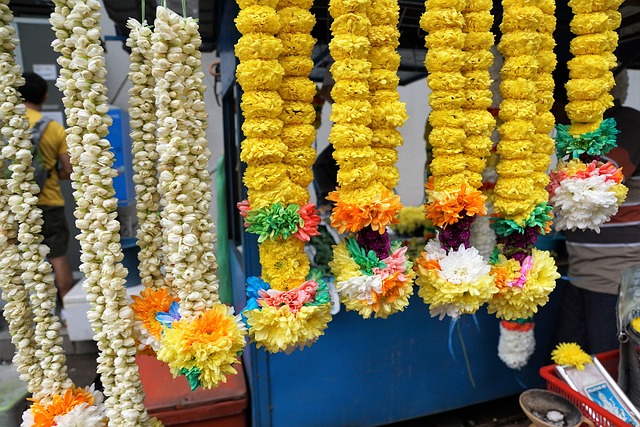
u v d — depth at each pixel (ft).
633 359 4.52
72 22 2.74
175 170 2.91
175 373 2.94
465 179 3.53
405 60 6.76
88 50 2.75
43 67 9.10
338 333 5.55
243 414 5.59
